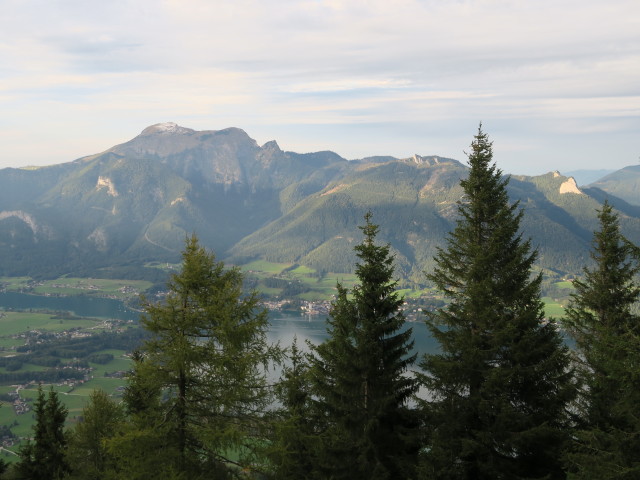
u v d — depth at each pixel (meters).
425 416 27.72
